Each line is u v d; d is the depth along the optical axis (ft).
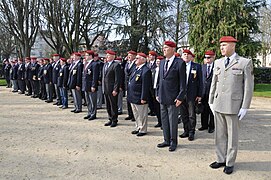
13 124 22.62
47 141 17.79
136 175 12.62
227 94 12.96
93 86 24.22
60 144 17.16
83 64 27.48
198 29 59.26
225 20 56.65
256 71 67.77
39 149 16.15
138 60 19.86
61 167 13.46
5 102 34.83
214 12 57.72
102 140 18.20
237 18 56.95
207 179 12.33
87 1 59.21
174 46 16.52
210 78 20.62
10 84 54.29
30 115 26.50
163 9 63.00
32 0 56.80
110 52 22.11
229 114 12.87
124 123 23.54
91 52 25.32
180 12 65.31
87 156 15.05
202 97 20.12
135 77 19.60
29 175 12.47
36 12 57.62
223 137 13.66
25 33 57.57
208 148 16.83
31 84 40.04
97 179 12.14
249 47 56.08
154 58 24.62
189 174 12.85
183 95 15.93
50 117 25.66
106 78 21.98
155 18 62.34
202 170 13.35
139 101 19.30
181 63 16.16
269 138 19.30
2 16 58.18
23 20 56.65
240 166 13.91
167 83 16.26
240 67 12.80
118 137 19.01
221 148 13.71
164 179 12.25
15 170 13.01
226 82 13.03
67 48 58.54
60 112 28.22
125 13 63.16
